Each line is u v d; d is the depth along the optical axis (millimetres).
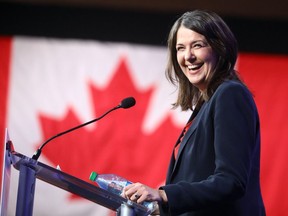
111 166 12328
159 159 12359
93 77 12742
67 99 12617
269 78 12844
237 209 4234
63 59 12805
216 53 4566
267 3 12930
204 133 4324
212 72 4559
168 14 13422
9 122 12469
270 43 13477
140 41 13375
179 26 4711
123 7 13375
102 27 13391
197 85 4699
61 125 12492
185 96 5098
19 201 4133
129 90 12695
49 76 12711
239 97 4238
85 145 12391
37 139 12430
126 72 12773
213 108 4312
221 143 4062
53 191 12172
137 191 3914
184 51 4637
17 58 12766
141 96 12664
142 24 13398
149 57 12867
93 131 12430
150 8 13344
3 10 13297
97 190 4008
